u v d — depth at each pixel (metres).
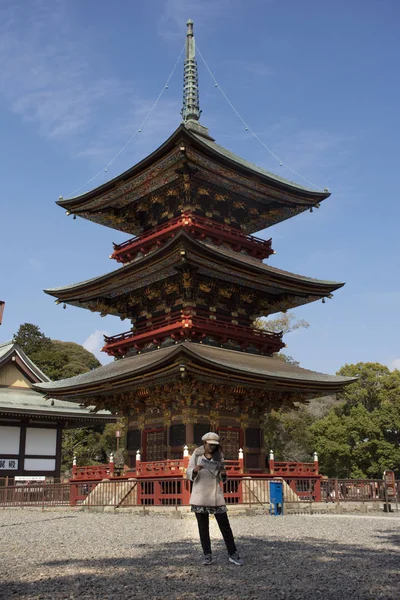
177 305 41.94
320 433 72.69
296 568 12.44
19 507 38.50
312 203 47.28
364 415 71.31
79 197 45.25
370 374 73.62
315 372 44.03
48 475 55.28
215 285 42.16
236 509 31.20
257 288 44.56
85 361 114.31
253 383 38.59
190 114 51.19
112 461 37.53
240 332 41.84
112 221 48.28
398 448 69.88
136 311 46.28
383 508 35.12
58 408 56.22
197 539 18.20
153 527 23.33
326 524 24.53
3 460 52.84
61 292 45.62
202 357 33.53
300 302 48.12
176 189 43.31
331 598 9.62
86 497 36.91
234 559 12.89
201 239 42.03
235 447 40.44
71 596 9.74
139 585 10.62
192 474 13.12
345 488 37.00
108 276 42.31
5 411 51.91
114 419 59.00
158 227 43.53
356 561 13.42
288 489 35.81
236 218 47.50
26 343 108.38
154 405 40.62
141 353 43.62
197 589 10.28
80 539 18.61
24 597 9.64
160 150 38.72
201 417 38.38
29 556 14.41
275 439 74.25
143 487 34.25
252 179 43.06
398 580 11.12
